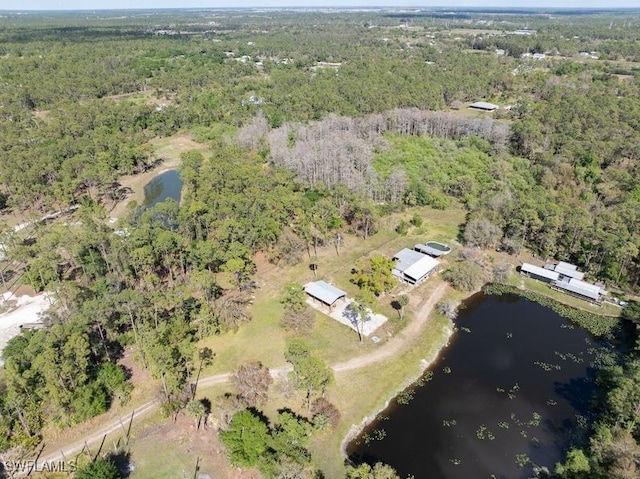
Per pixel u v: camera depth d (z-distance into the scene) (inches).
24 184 4530.0
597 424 2265.0
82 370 2317.9
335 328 2987.2
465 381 2657.5
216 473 2042.3
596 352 2869.1
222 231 3474.4
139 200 5012.3
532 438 2292.1
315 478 2037.4
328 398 2464.3
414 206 4753.9
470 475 2102.6
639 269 3353.8
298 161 5083.7
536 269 3580.2
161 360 2362.2
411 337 2940.5
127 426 2267.5
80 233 3720.5
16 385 2139.5
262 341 2869.1
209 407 2384.4
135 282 3378.4
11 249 3612.2
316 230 4114.2
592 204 4328.3
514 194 4451.3
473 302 3388.3
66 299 2974.9
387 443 2260.1
